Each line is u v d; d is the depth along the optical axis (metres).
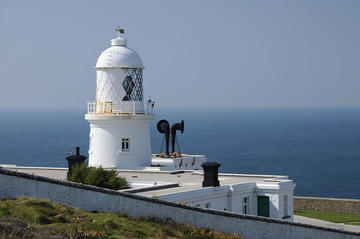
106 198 33.28
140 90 58.81
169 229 33.28
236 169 142.25
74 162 48.38
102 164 57.22
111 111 57.66
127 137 57.16
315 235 43.34
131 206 33.69
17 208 29.83
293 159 165.88
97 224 30.28
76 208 32.38
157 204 34.44
